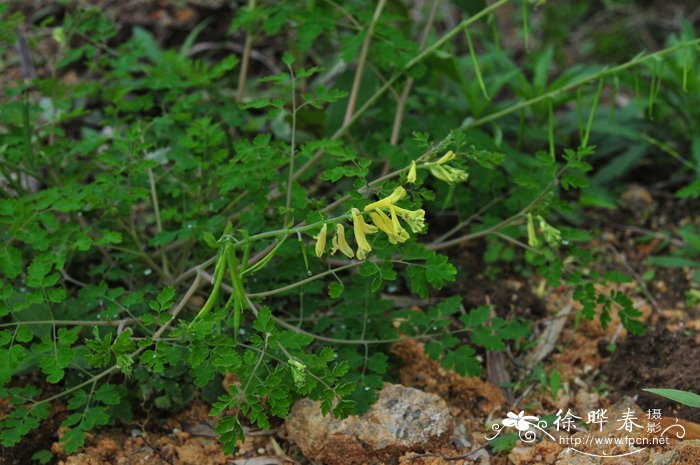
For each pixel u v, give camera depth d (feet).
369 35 14.35
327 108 17.01
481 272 16.44
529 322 15.38
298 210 12.73
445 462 11.70
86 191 12.73
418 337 12.59
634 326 12.92
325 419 11.61
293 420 11.94
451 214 17.08
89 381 11.46
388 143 14.96
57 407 12.59
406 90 15.60
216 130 14.02
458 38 23.58
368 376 12.00
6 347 12.59
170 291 10.91
